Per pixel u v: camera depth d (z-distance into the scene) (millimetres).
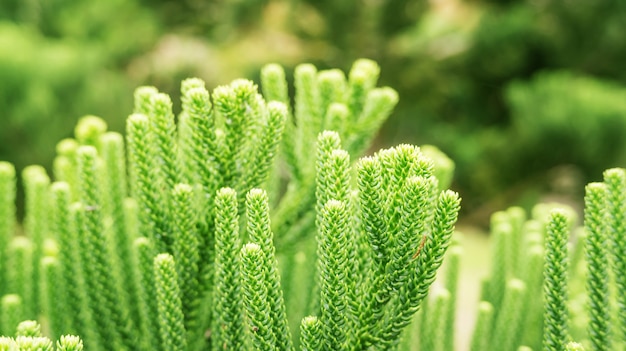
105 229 474
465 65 3156
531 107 2676
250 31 3107
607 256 438
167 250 459
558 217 424
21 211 2016
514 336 520
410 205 385
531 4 3283
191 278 454
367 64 512
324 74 505
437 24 3266
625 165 2512
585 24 3068
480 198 2834
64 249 483
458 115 3268
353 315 406
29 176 535
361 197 392
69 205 482
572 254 530
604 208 431
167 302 435
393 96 500
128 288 496
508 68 3125
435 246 389
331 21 2994
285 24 3074
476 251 2350
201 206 453
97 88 2416
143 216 466
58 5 2844
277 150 449
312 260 521
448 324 533
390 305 411
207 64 3014
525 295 517
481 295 550
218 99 432
